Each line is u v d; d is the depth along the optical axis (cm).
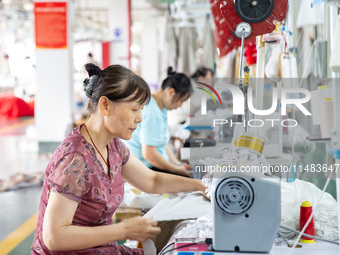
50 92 945
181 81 365
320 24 259
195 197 236
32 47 1800
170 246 184
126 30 1214
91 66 189
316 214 190
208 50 981
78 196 178
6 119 1465
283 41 248
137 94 184
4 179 671
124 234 176
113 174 200
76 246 173
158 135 360
